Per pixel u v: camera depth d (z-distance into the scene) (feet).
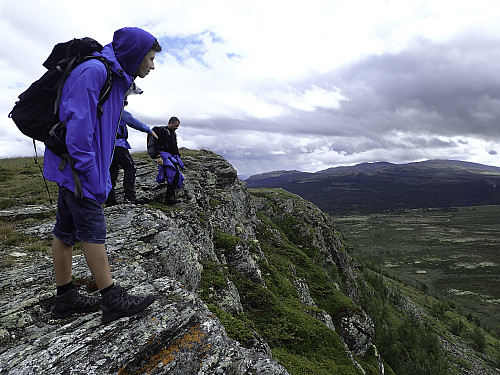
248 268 49.24
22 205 37.19
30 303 14.57
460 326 291.17
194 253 35.53
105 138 11.11
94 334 11.94
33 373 10.20
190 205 46.96
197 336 13.78
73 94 9.97
